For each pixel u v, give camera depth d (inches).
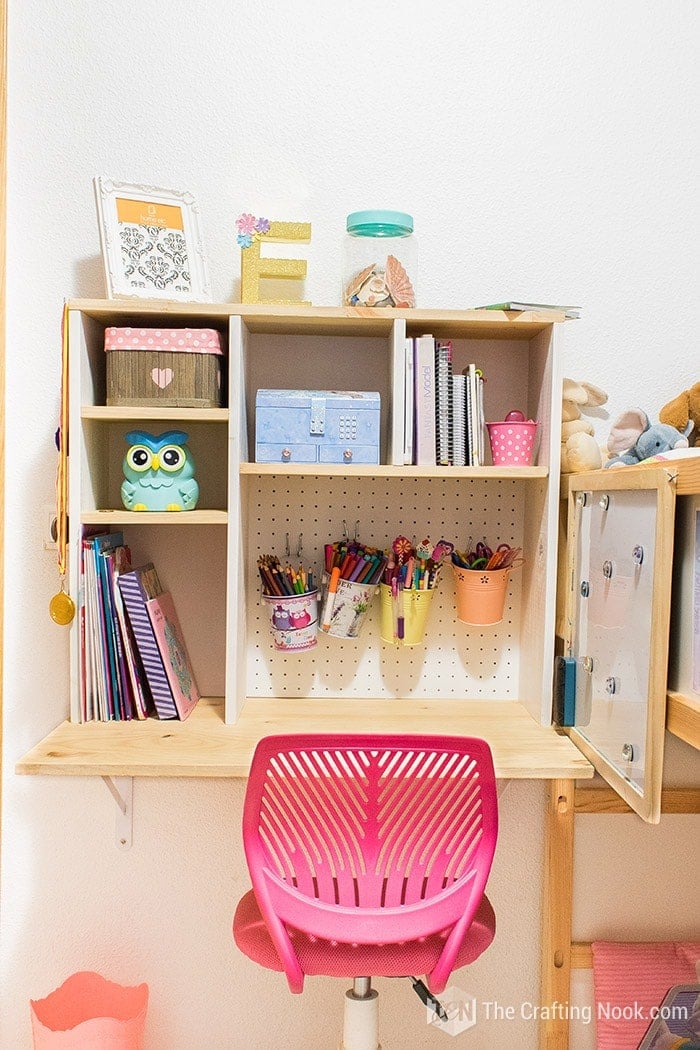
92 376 59.4
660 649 45.5
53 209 63.9
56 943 65.9
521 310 58.1
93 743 54.3
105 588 58.5
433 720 60.4
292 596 60.5
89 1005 65.5
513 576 66.2
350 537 65.2
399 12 65.1
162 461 57.7
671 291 66.7
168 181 64.3
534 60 65.7
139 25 63.9
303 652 65.7
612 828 67.3
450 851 46.8
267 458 58.0
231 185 64.5
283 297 62.1
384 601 62.3
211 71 64.3
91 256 64.0
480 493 65.6
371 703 64.6
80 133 63.9
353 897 46.6
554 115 65.9
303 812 46.5
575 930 67.5
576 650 59.0
